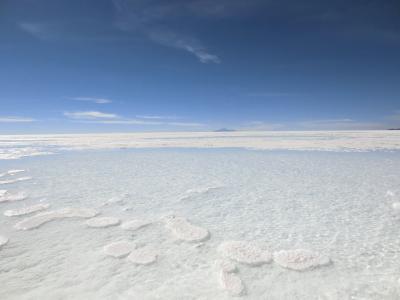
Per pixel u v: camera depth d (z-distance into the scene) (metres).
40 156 18.64
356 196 7.70
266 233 5.25
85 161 15.84
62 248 4.69
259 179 10.23
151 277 3.80
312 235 5.12
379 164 13.37
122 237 5.14
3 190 8.65
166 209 6.77
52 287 3.56
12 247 4.73
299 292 3.43
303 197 7.70
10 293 3.43
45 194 8.18
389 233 5.14
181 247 4.73
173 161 15.67
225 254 4.44
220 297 3.35
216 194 8.14
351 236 5.05
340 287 3.52
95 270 3.99
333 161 14.66
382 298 3.28
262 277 3.78
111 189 8.80
